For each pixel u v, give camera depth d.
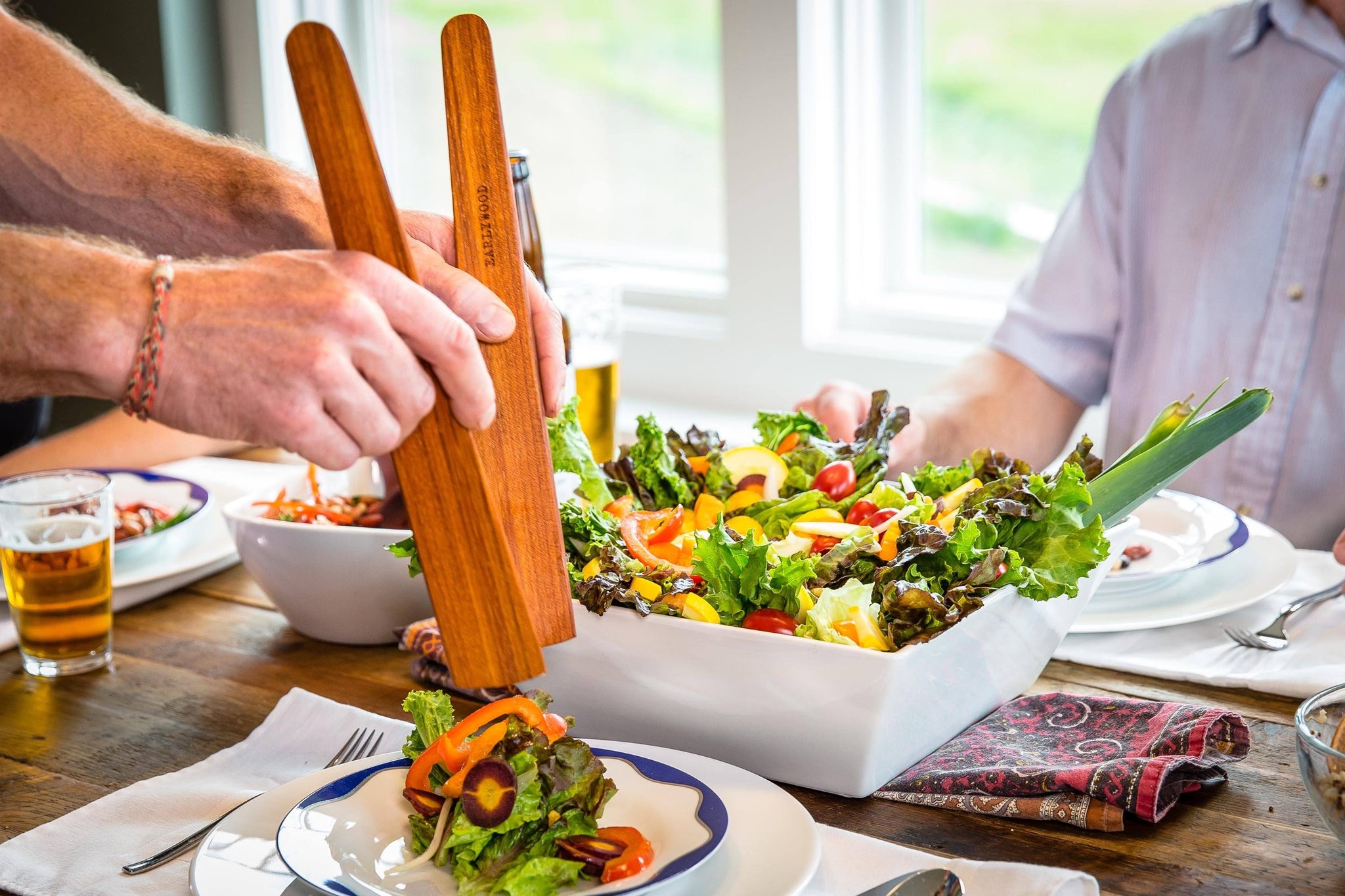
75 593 0.96
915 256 2.28
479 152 0.67
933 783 0.71
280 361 0.57
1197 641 0.93
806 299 2.19
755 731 0.72
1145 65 1.65
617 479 0.93
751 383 2.29
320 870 0.58
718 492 0.91
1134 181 1.64
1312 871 0.64
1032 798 0.69
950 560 0.74
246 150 0.97
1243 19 1.57
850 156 2.18
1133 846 0.66
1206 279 1.58
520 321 0.69
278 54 2.71
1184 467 0.81
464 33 0.67
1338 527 1.52
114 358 0.60
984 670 0.76
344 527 0.94
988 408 1.60
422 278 0.65
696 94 2.41
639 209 2.54
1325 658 0.88
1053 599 0.78
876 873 0.63
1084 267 1.66
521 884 0.57
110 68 2.68
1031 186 2.13
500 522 0.62
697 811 0.61
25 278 0.60
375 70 2.78
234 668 0.97
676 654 0.71
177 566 1.13
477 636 0.60
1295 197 1.51
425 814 0.62
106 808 0.73
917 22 2.15
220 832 0.63
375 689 0.92
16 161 0.98
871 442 0.95
